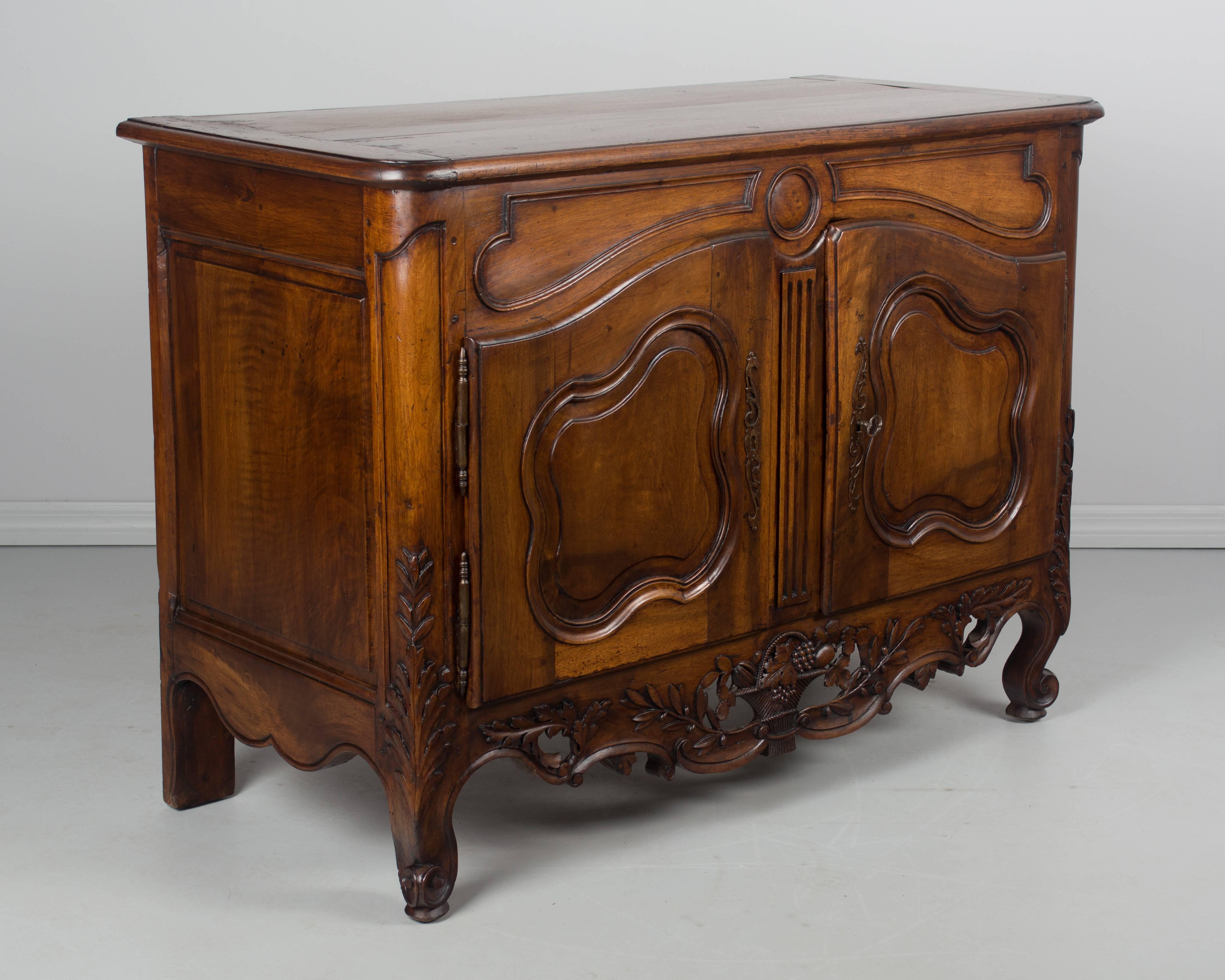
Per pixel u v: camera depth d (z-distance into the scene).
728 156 2.10
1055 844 2.33
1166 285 3.72
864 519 2.41
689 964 2.00
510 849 2.31
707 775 2.58
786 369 2.26
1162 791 2.51
